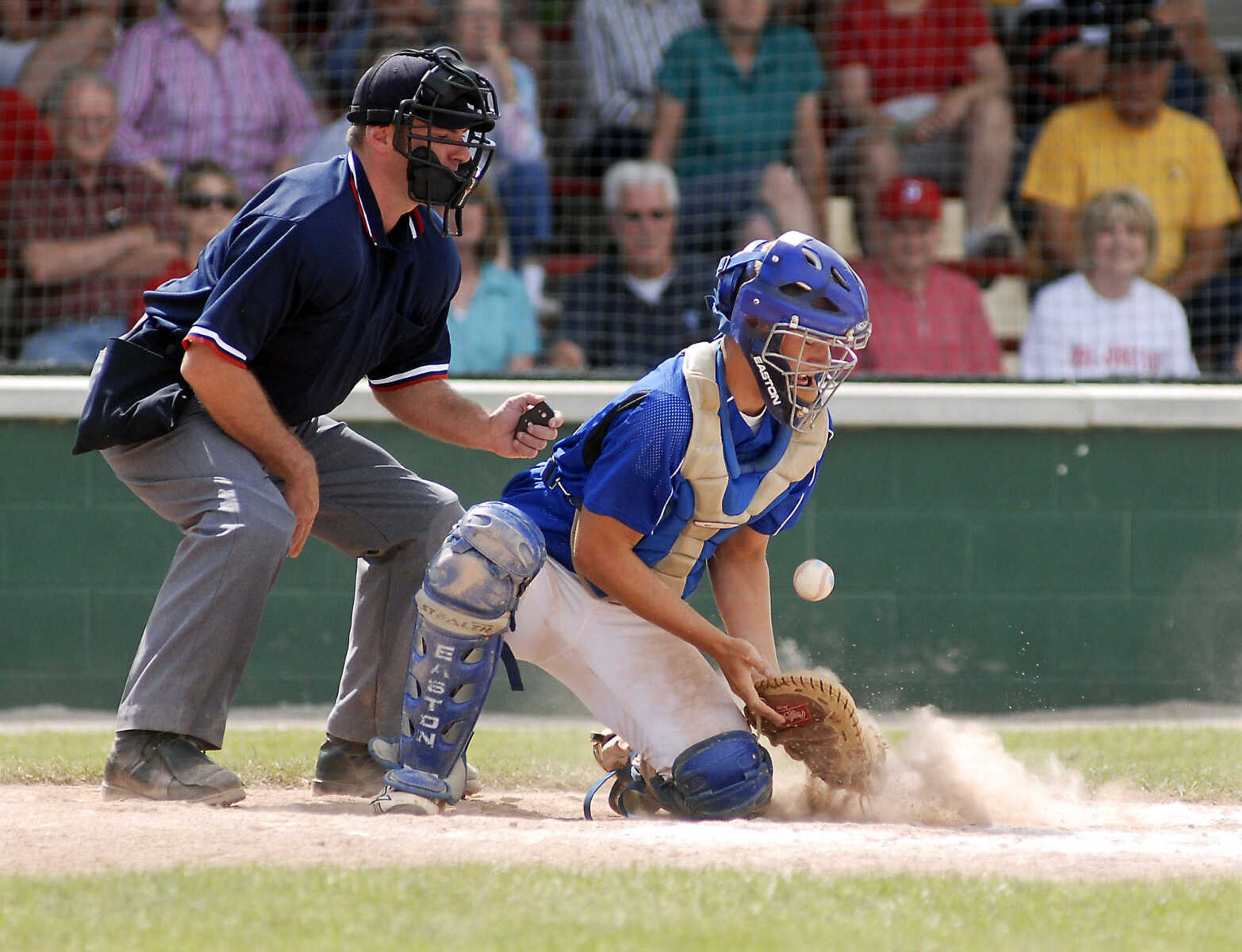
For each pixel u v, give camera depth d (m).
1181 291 30.55
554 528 12.87
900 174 30.89
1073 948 7.62
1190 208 30.55
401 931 7.75
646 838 10.77
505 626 12.19
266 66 30.55
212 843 10.31
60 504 24.23
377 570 14.64
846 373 11.98
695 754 12.22
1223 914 8.43
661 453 11.78
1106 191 30.27
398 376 14.47
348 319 13.10
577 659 12.89
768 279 11.59
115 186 28.92
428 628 12.16
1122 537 24.58
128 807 12.12
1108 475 24.55
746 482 12.22
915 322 29.66
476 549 11.90
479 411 14.40
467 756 17.84
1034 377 29.19
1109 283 29.95
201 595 12.67
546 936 7.64
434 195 12.89
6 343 28.47
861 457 24.48
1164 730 21.23
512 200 30.36
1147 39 30.55
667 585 12.73
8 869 9.54
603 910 8.20
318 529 14.58
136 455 13.36
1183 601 24.62
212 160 29.62
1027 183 30.84
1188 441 24.53
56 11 29.69
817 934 7.75
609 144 31.12
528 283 30.27
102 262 28.66
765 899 8.50
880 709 24.42
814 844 10.68
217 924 7.92
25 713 24.14
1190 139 30.64
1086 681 24.55
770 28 31.09
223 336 12.45
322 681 24.33
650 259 29.94
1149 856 10.57
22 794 14.37
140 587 24.28
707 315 29.98
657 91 31.05
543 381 25.75
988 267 30.77
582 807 14.48
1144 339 29.95
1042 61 31.23
